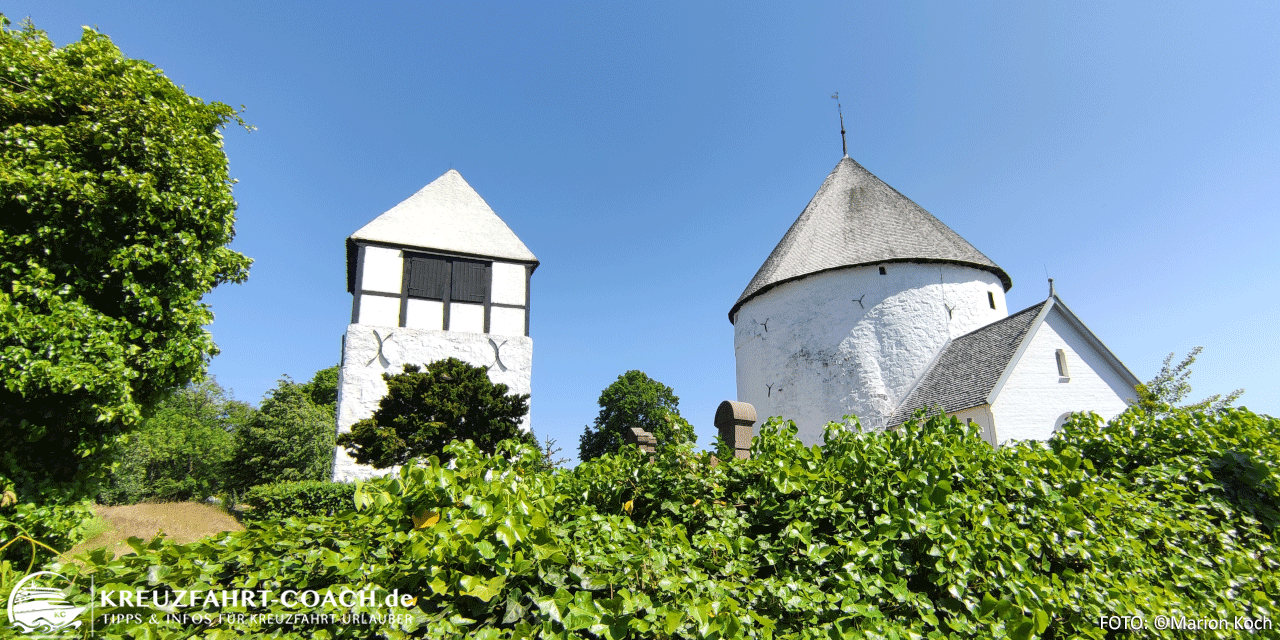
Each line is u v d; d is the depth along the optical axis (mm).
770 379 21172
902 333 19297
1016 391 14703
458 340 22547
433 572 2369
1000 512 3711
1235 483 5184
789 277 21125
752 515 3738
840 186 24109
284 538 2672
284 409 33594
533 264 24422
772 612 2902
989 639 3016
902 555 3287
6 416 6633
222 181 8812
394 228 23109
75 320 6863
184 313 7945
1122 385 15438
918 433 4625
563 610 2416
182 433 41250
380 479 3033
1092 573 3625
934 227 21578
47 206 7027
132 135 7758
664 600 2594
